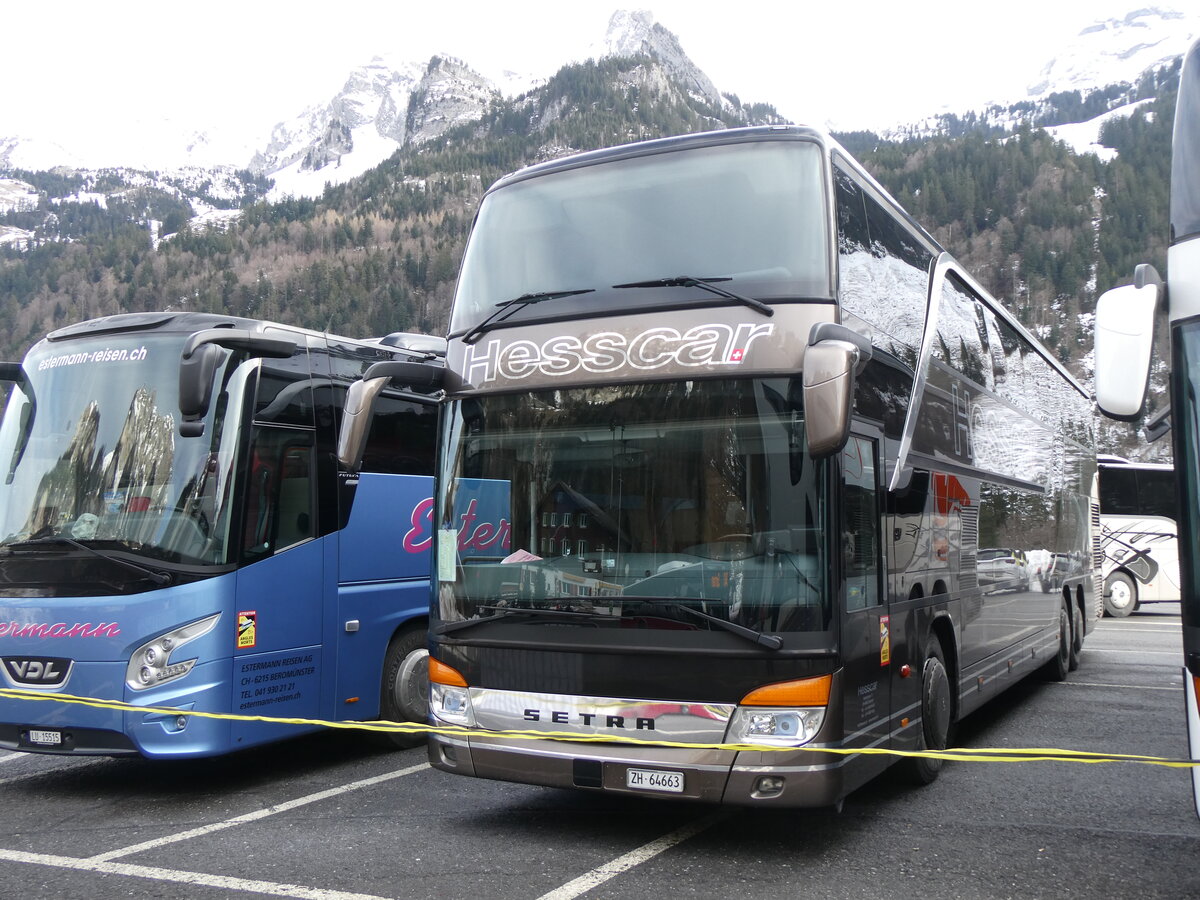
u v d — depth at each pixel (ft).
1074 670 46.70
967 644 27.78
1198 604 14.80
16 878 18.25
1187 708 15.05
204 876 18.21
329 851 19.66
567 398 20.25
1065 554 44.11
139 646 23.68
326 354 28.55
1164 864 18.78
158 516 24.43
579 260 21.06
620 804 23.13
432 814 22.43
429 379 21.85
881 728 20.35
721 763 17.94
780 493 18.33
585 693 19.06
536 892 17.21
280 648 25.88
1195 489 15.07
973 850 19.60
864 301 21.16
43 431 26.13
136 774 27.14
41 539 24.98
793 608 17.97
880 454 21.44
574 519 19.72
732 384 18.95
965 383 29.63
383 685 29.55
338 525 28.07
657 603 18.65
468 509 20.94
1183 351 15.49
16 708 24.47
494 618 20.02
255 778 26.35
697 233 20.21
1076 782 25.20
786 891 17.28
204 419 24.90
